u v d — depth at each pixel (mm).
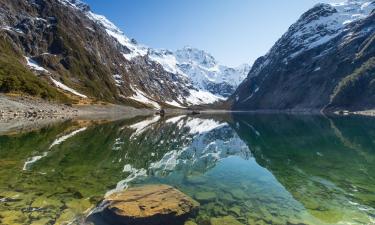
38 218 17062
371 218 16797
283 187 22984
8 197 20312
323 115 151125
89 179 25422
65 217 17312
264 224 16359
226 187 23078
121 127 79125
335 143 46688
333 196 20625
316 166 30438
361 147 42000
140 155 38250
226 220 16984
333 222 16375
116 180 25250
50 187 22828
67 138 51875
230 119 133500
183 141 53938
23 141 46406
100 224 16672
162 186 21562
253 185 23594
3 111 95188
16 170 28094
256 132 69938
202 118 144375
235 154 39344
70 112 128750
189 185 23719
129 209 17188
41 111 111500
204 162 33719
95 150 40969
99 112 156250
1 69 158125
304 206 18781
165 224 16719
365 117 119312
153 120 119312
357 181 24312
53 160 33281
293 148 43375
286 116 154250
